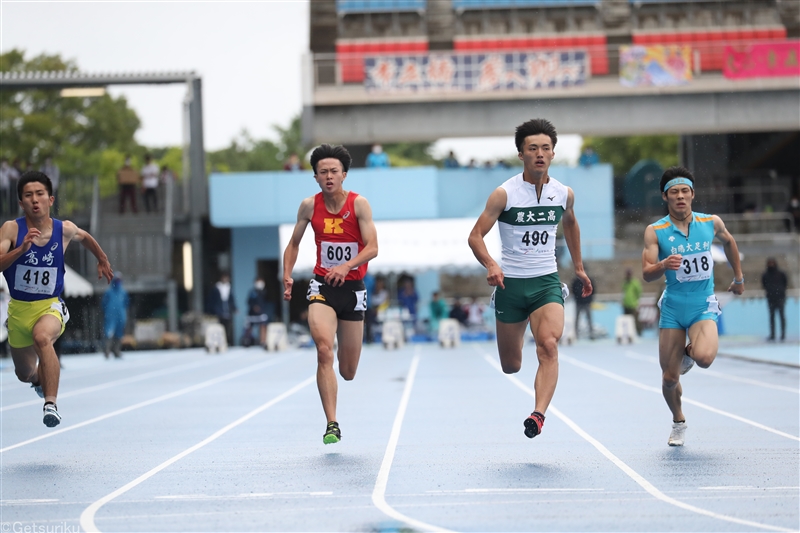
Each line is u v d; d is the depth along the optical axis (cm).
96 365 5238
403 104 8675
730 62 8531
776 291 5741
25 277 1847
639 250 7725
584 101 8588
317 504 1305
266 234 7988
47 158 7475
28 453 1917
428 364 4603
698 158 10275
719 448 1772
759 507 1230
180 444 2002
